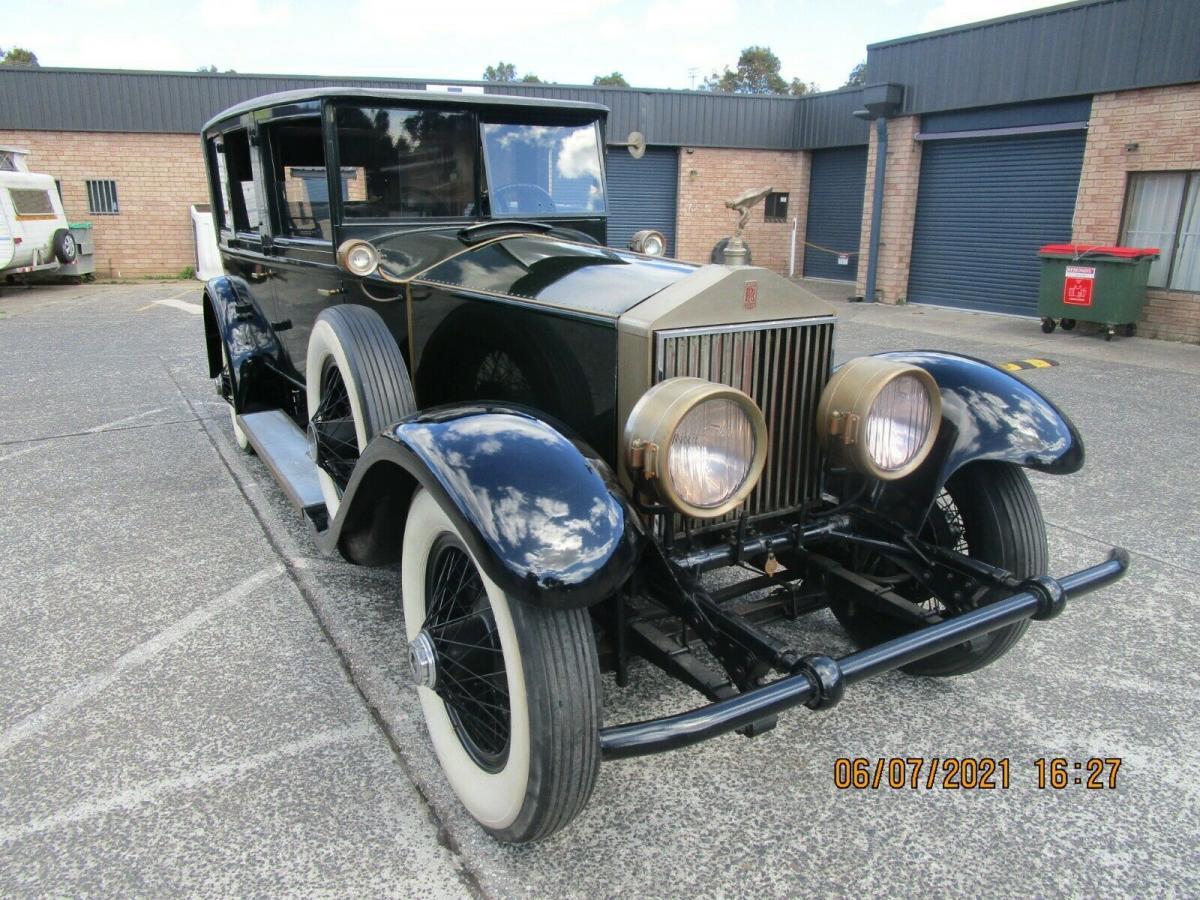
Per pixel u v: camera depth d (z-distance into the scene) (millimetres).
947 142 12117
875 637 2980
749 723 1833
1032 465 2504
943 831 2207
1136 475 5008
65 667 2939
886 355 2852
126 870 2043
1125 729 2631
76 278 15195
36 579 3617
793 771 2445
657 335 2146
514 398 2783
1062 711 2727
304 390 4316
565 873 2059
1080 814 2266
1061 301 9742
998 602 2250
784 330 2359
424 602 2344
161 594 3490
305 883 2012
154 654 3025
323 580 3623
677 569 2242
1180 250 9461
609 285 2502
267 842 2143
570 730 1842
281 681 2861
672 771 2445
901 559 2701
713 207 16469
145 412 6438
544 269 2803
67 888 1987
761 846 2152
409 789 2350
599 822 2236
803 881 2035
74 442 5652
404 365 3039
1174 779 2404
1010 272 11586
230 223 4996
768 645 1989
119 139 15016
